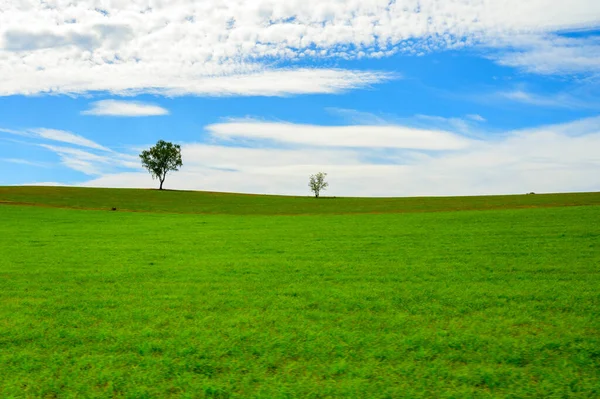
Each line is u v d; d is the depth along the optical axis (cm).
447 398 635
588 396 639
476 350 816
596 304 1126
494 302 1162
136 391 666
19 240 2825
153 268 1761
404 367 741
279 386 678
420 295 1248
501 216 3816
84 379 712
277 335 911
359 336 898
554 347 823
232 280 1512
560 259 1783
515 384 676
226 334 927
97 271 1703
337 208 7512
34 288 1415
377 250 2170
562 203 6172
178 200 9456
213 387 672
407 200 9088
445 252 2045
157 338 906
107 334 930
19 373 738
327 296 1252
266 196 11531
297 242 2572
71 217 4978
